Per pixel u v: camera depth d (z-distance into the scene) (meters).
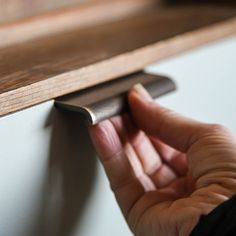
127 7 0.48
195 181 0.30
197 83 0.41
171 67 0.38
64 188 0.31
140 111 0.31
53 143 0.29
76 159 0.31
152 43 0.36
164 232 0.29
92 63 0.31
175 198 0.31
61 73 0.29
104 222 0.34
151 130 0.31
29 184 0.28
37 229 0.29
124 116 0.31
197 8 0.50
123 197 0.31
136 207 0.31
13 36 0.38
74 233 0.32
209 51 0.42
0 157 0.27
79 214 0.32
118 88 0.32
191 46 0.39
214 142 0.29
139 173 0.33
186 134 0.30
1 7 0.38
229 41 0.44
